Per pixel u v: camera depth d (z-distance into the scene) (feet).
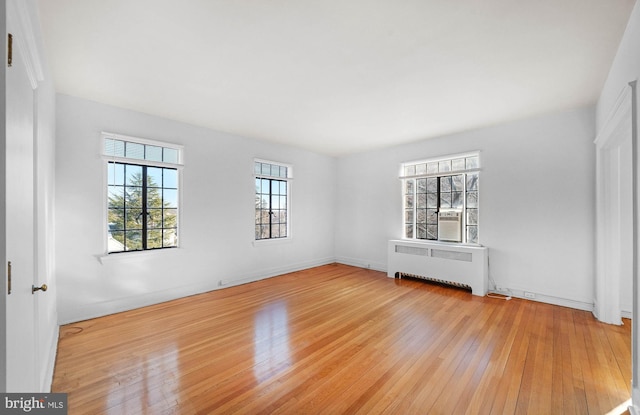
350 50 7.73
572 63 8.36
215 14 6.28
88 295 10.96
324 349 8.54
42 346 6.37
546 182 12.87
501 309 11.98
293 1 5.87
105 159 11.41
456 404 6.15
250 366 7.59
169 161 13.50
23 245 4.13
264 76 9.21
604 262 10.56
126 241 12.23
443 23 6.59
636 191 5.79
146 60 8.24
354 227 21.12
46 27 6.64
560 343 8.89
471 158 15.48
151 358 7.98
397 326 10.23
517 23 6.58
